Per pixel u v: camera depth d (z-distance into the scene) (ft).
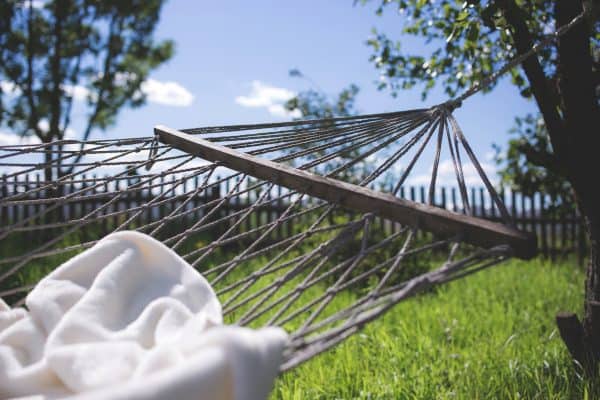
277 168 6.71
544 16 12.86
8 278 16.99
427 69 14.85
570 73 10.24
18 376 4.05
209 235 28.60
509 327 13.07
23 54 39.37
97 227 27.94
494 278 19.93
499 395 9.11
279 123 8.23
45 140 39.65
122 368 3.94
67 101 40.91
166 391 2.70
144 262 5.01
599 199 10.31
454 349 11.35
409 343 11.98
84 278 4.95
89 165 7.23
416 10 14.94
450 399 8.99
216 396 2.94
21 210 27.43
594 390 8.93
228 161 7.29
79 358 3.98
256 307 4.78
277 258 5.51
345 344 11.70
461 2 10.79
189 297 4.76
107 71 41.19
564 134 10.46
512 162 24.95
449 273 4.47
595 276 10.30
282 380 10.17
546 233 32.07
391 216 5.63
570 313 10.18
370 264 19.08
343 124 8.26
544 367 10.16
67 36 40.83
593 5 7.88
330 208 6.04
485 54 13.83
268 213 28.86
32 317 4.66
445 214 5.24
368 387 9.66
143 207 6.75
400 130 7.56
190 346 3.34
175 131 8.04
